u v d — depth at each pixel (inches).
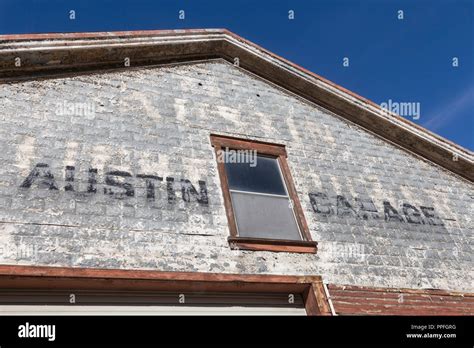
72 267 192.2
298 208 271.0
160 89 305.4
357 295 238.5
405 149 379.2
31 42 267.6
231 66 359.3
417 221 309.0
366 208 296.8
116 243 207.9
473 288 280.1
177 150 266.5
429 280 269.0
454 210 340.8
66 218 207.2
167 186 242.7
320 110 366.6
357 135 363.3
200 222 234.2
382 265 262.5
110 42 297.9
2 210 197.9
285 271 232.2
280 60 362.6
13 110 243.0
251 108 328.8
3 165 214.1
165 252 214.4
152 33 319.0
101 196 222.1
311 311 225.8
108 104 274.4
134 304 201.2
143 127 270.1
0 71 261.1
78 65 290.7
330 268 245.1
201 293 215.2
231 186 268.1
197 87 323.0
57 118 250.7
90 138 247.9
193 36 340.2
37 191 211.0
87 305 193.8
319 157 318.7
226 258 225.0
